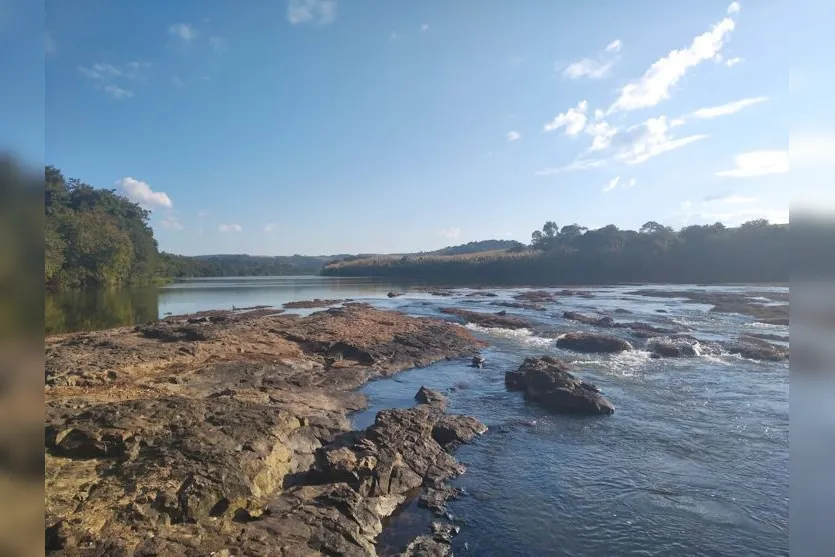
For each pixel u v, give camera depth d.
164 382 17.36
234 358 22.06
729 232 83.62
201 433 11.14
